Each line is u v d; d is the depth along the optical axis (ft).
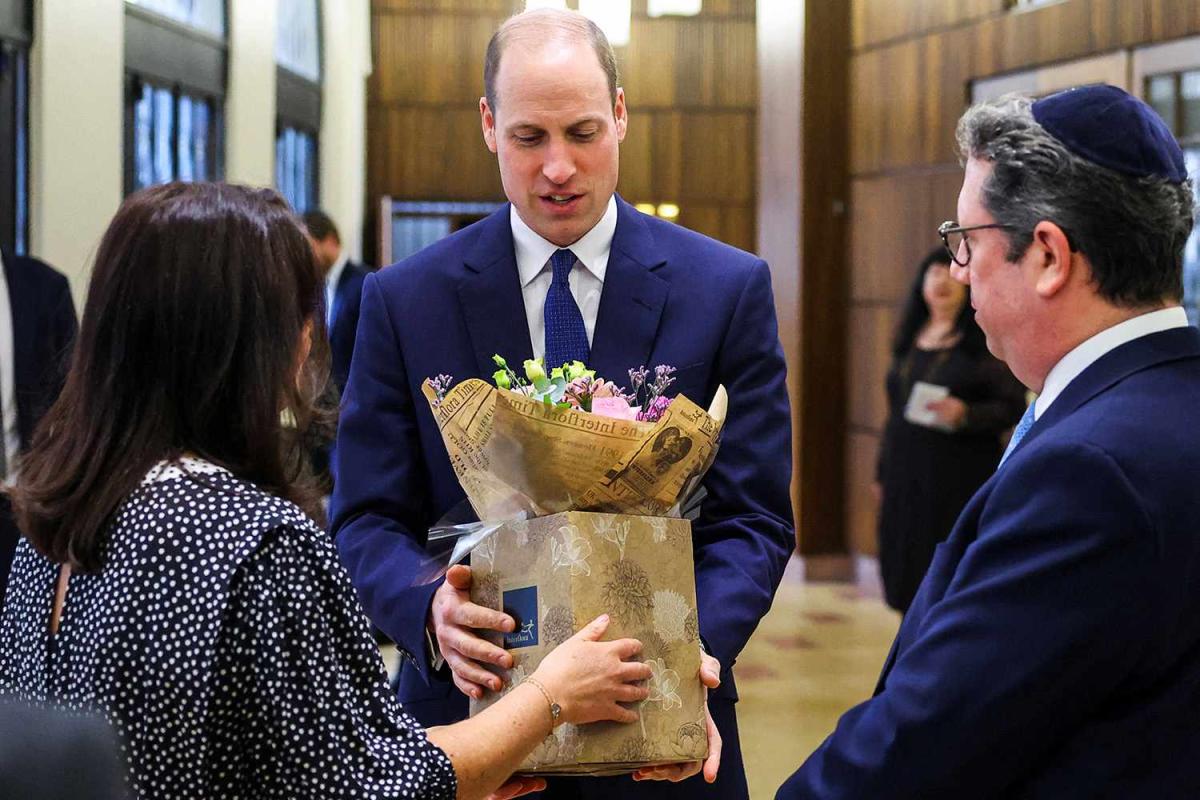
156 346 4.33
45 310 11.07
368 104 35.40
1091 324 4.48
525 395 5.16
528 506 5.14
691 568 5.22
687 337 6.24
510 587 5.15
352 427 6.36
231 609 4.03
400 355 6.40
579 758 4.97
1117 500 4.08
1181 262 4.53
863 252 24.35
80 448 4.29
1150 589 4.07
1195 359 4.42
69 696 4.05
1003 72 20.68
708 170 35.76
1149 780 4.18
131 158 21.49
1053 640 4.10
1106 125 4.39
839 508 25.00
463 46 35.35
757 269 6.42
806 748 14.65
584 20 6.21
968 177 4.70
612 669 4.89
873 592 23.97
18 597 4.52
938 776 4.25
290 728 4.03
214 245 4.37
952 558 4.62
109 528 4.21
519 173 6.11
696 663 5.21
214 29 25.16
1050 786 4.25
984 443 15.72
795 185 24.79
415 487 6.35
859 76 24.43
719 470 6.16
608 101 6.12
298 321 4.52
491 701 5.21
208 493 4.19
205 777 4.00
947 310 15.81
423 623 5.51
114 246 4.41
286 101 29.35
